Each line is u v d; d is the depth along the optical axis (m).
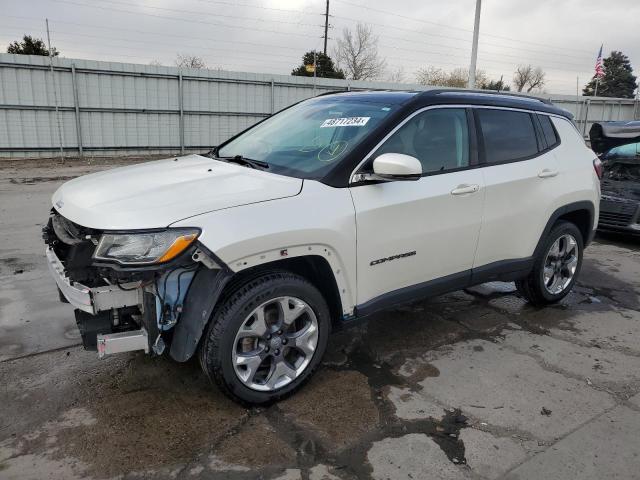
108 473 2.47
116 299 2.71
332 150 3.35
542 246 4.43
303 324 3.14
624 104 31.27
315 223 2.94
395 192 3.33
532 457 2.69
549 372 3.60
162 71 19.03
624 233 7.30
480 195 3.80
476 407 3.13
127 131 18.95
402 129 3.45
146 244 2.56
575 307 4.86
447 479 2.51
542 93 28.47
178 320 2.85
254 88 21.14
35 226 7.34
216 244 2.62
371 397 3.19
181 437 2.74
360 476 2.51
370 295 3.35
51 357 3.55
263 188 3.00
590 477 2.55
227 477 2.47
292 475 2.50
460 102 3.84
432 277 3.69
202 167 3.55
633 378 3.55
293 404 3.08
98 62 17.77
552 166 4.40
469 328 4.29
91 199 2.94
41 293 4.71
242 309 2.81
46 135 17.53
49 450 2.62
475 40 22.06
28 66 16.69
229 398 2.92
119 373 3.36
